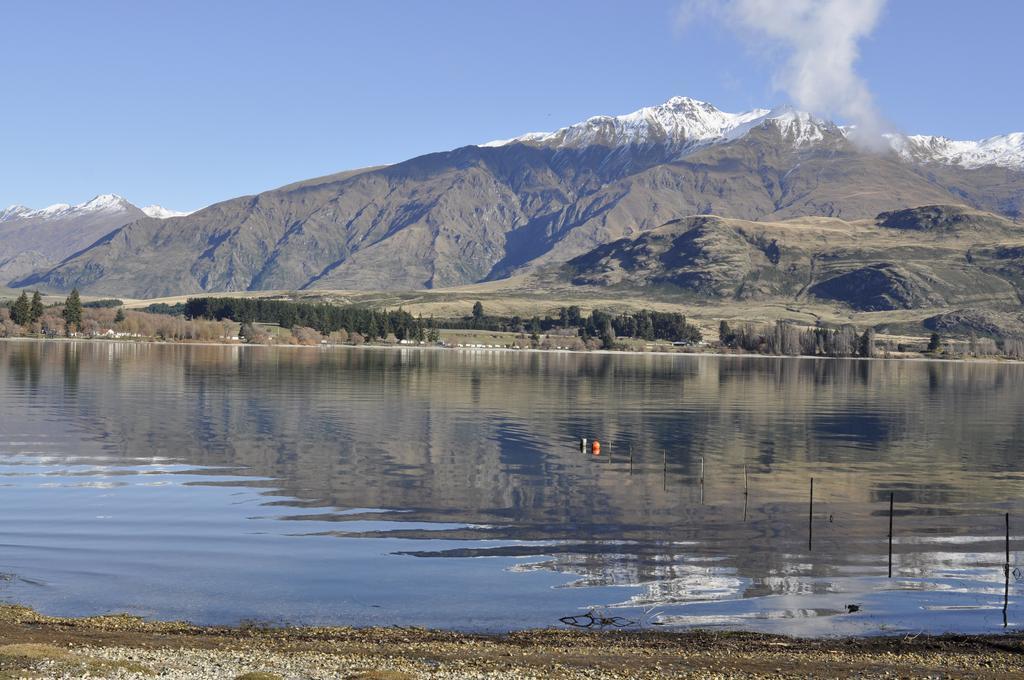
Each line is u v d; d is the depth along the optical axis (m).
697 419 171.00
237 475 102.00
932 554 72.44
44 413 153.00
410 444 129.50
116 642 45.53
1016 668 45.41
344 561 66.81
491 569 65.50
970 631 53.50
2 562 63.94
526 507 88.81
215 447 121.81
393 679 39.84
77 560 65.00
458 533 77.06
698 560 69.38
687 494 97.25
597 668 43.44
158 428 138.50
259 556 67.62
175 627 50.06
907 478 110.44
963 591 61.94
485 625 53.06
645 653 46.78
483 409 180.50
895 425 168.38
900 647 49.06
